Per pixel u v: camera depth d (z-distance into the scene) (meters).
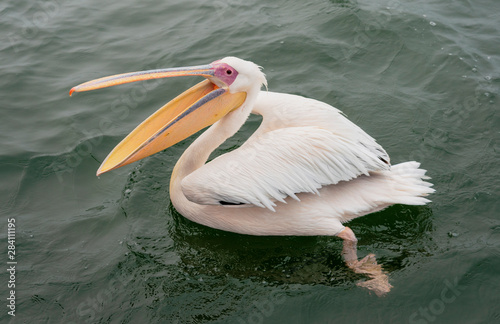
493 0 10.39
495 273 5.26
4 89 8.55
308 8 10.18
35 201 6.64
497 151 6.86
